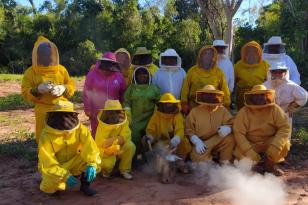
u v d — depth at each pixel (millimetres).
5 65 23594
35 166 4188
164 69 4172
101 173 3744
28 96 3672
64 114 3221
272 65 3926
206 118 3799
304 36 13195
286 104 3949
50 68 3693
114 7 22344
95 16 22203
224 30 12586
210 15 12328
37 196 3299
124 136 3600
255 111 3635
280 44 4398
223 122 3797
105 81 4004
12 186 3557
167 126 3863
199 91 3754
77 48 21438
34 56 3688
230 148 3748
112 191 3355
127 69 4543
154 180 3619
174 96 4148
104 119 3572
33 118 7094
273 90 3598
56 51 3732
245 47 4250
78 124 3279
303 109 7113
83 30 22141
